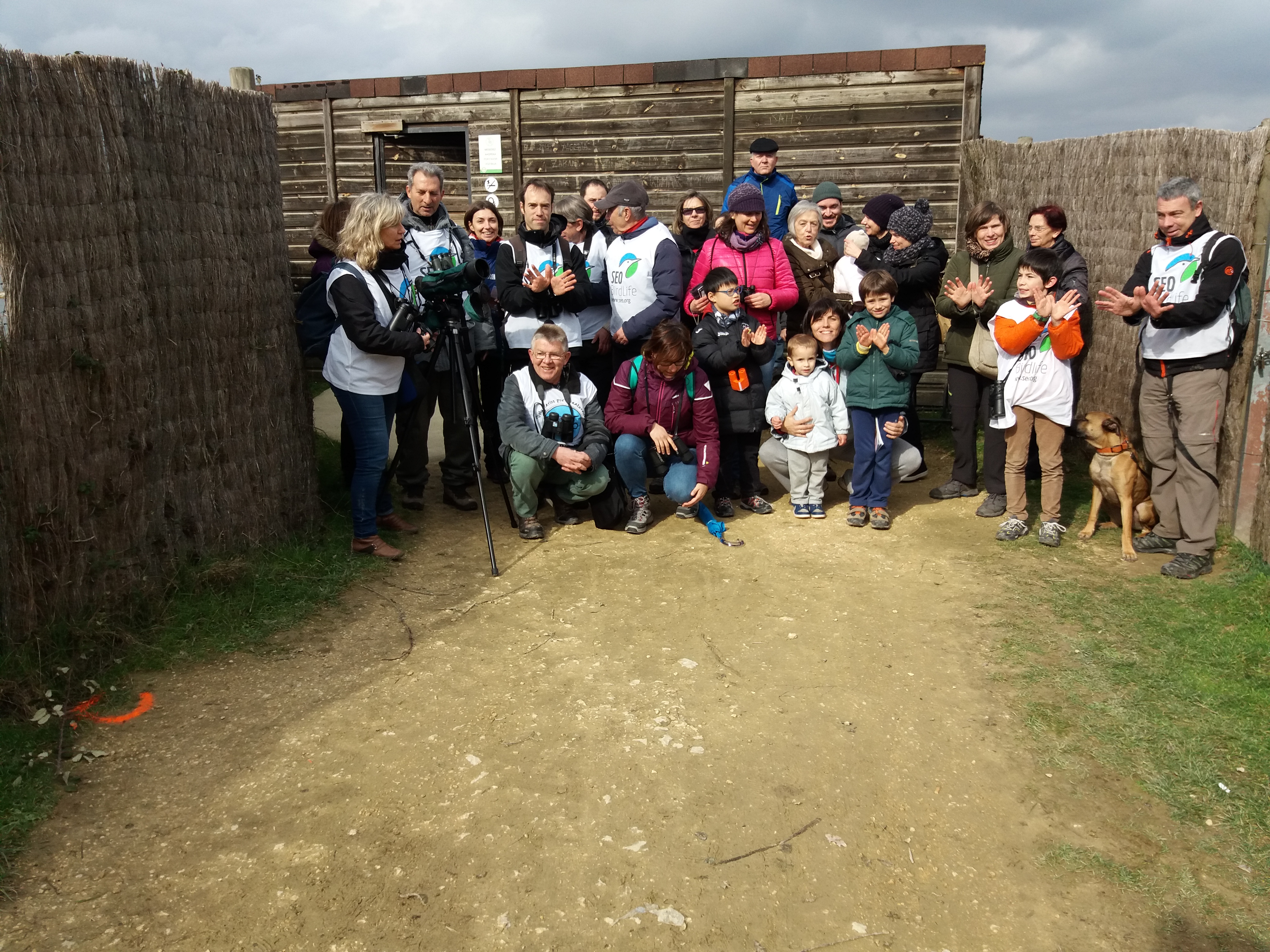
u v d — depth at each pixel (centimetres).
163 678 366
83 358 356
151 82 392
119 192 373
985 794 301
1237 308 436
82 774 305
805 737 332
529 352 505
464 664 382
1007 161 729
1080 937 246
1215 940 243
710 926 249
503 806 294
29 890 255
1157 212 506
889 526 537
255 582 437
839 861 273
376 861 270
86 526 367
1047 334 486
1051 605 427
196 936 242
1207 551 454
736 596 446
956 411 578
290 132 958
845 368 535
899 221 550
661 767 314
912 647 395
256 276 461
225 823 285
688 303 575
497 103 892
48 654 348
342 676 372
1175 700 346
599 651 393
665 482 538
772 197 679
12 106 327
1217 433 447
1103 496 499
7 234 327
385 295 469
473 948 240
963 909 256
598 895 258
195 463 427
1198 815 288
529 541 521
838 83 809
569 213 563
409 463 555
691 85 844
